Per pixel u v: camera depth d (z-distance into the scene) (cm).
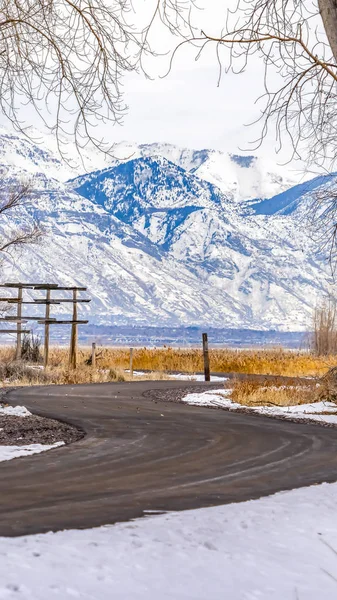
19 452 3278
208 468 2970
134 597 1229
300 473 2880
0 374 8438
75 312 9538
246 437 4038
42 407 5262
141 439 3850
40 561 1380
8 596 1161
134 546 1555
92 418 4712
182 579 1355
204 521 1847
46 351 9400
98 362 11300
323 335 13450
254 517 1919
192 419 4866
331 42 2119
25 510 2039
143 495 2336
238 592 1311
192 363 11656
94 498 2259
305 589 1360
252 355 12012
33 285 9212
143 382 8294
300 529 1812
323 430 4450
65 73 2852
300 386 6838
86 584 1270
